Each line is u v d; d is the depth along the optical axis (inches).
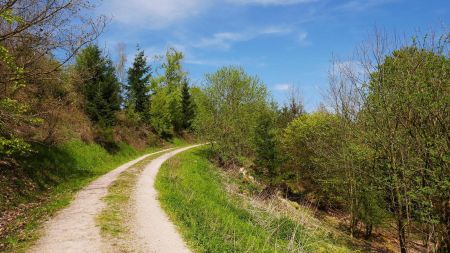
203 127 1678.2
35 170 797.2
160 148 2156.7
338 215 1314.0
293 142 1407.5
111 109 1716.3
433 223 586.2
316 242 609.6
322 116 1254.3
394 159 651.5
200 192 834.8
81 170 1030.4
